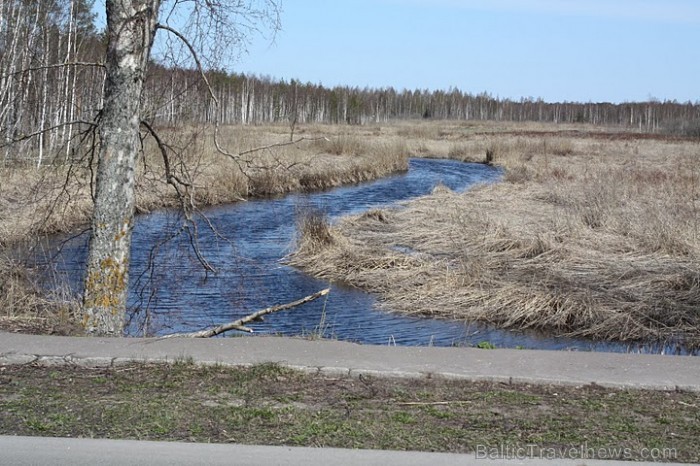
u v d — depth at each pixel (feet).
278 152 92.22
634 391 20.59
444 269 46.39
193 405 18.58
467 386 20.74
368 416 18.03
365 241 55.42
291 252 52.34
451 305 40.16
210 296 41.22
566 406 19.15
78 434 16.39
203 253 51.88
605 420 18.07
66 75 53.36
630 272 44.42
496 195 80.43
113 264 27.86
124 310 28.40
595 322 37.37
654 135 233.76
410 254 50.16
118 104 27.89
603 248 51.11
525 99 469.98
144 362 22.15
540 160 128.47
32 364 21.89
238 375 21.20
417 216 64.95
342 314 39.09
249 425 17.21
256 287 43.75
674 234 50.80
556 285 41.73
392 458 15.42
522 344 34.81
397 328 36.86
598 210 61.00
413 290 42.80
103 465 14.73
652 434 17.13
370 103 388.37
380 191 92.27
